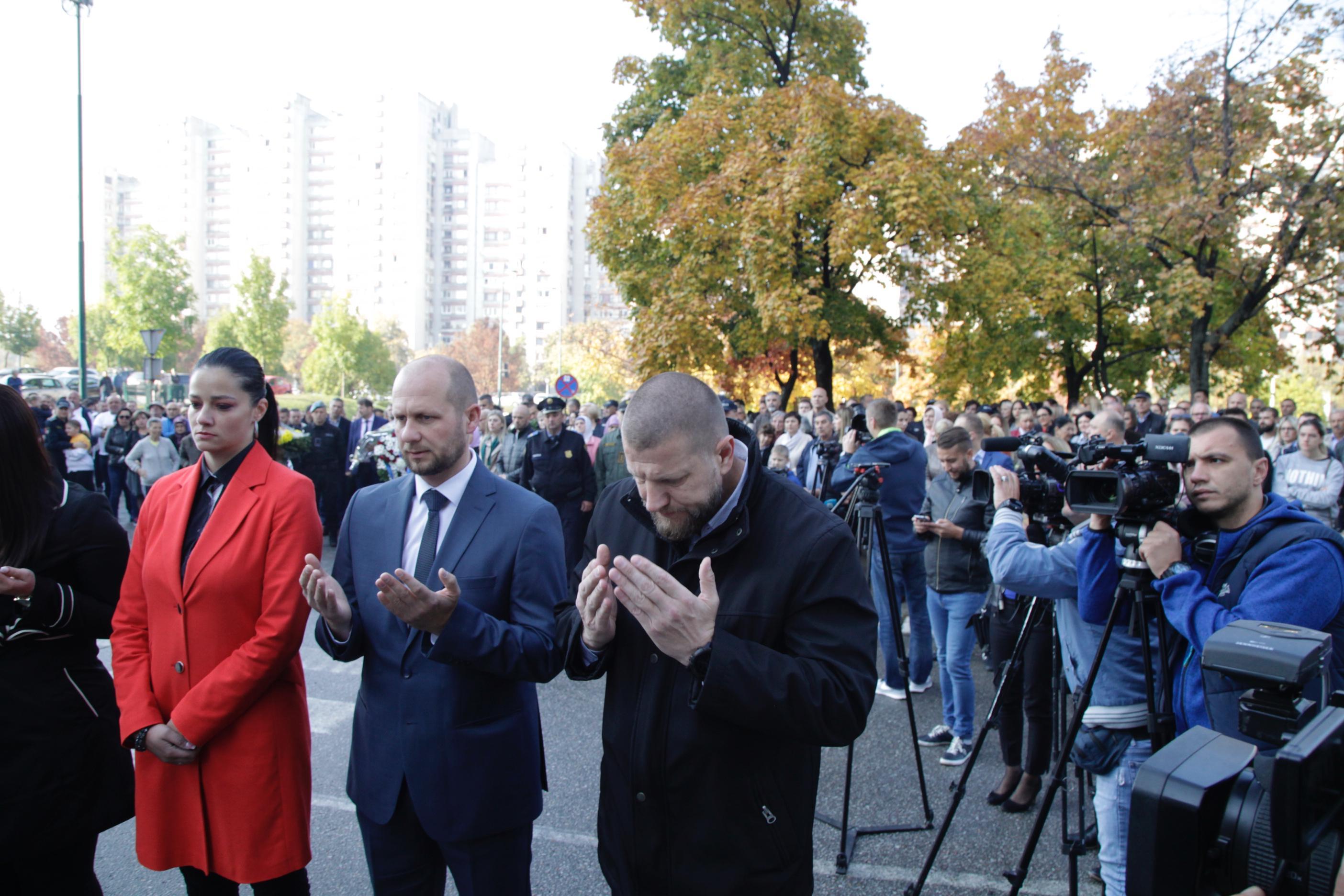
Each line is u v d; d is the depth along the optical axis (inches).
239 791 86.1
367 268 4849.9
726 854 67.3
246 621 87.9
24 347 2464.3
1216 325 618.2
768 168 515.2
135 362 2345.0
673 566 72.0
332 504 429.7
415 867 84.9
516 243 4822.8
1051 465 104.6
